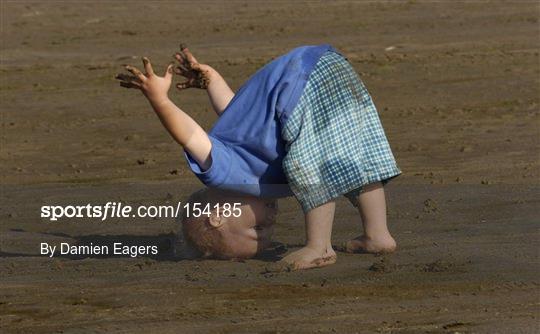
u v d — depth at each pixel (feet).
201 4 247.09
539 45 195.72
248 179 67.97
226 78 171.83
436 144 120.37
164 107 65.36
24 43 206.49
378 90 159.43
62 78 172.14
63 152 123.54
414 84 162.91
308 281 65.82
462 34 210.18
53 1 245.04
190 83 72.28
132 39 210.79
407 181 98.99
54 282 67.87
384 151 69.82
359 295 62.80
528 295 62.18
